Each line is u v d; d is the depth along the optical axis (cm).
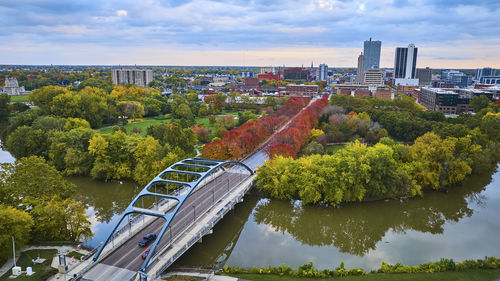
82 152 12125
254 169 11969
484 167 12175
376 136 16238
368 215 9525
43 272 5841
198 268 6594
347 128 16450
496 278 6081
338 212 9600
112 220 8794
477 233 8494
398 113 19012
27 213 6531
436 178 10500
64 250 6706
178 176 10688
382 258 7269
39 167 7681
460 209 9950
